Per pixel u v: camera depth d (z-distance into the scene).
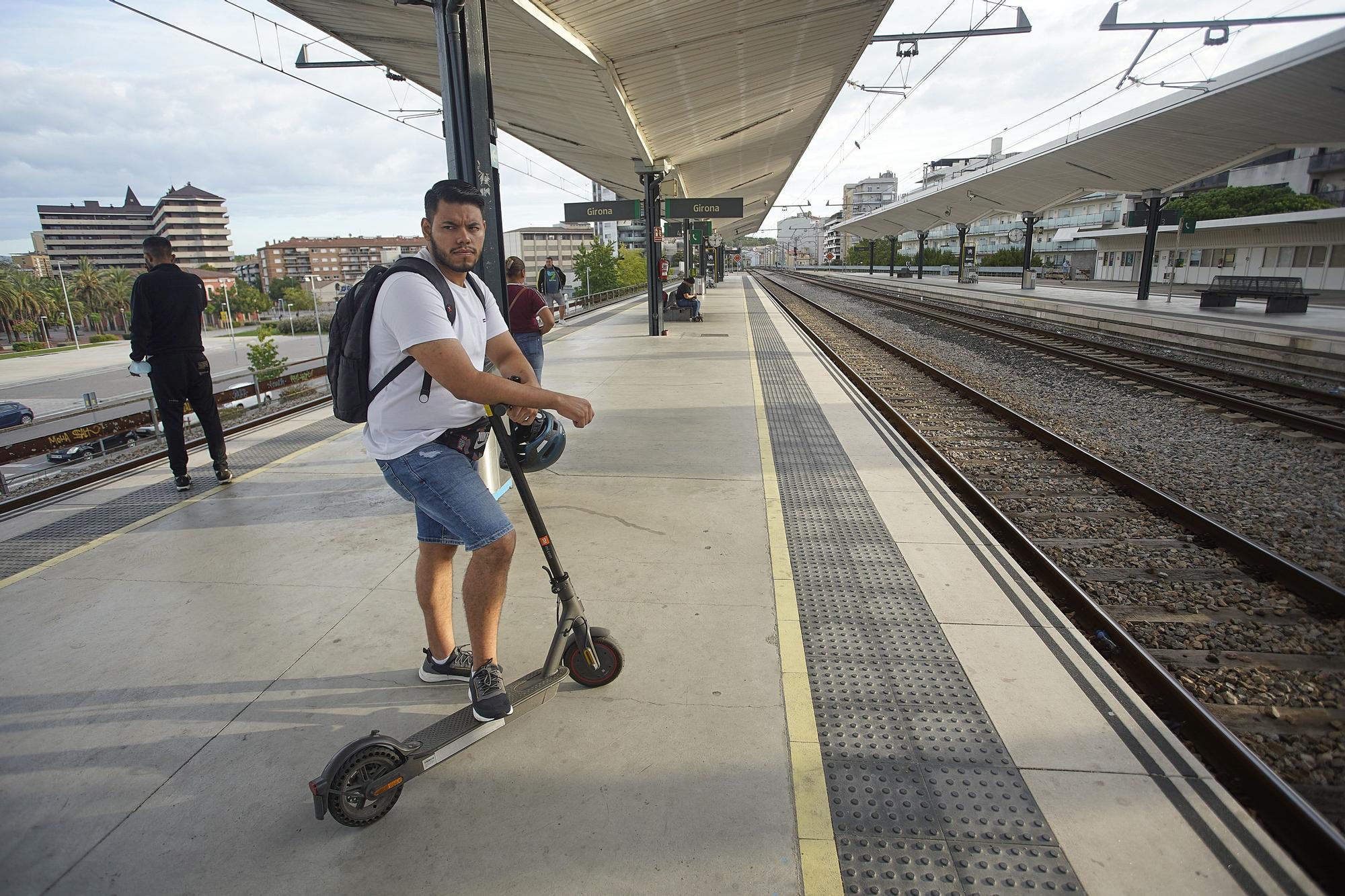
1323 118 16.59
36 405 29.86
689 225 30.47
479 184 4.45
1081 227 63.75
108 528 4.33
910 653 2.86
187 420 12.73
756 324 18.69
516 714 2.30
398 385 2.20
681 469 5.41
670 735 2.36
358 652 2.88
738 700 2.54
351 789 1.93
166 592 3.44
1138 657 3.16
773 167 24.48
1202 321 17.45
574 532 4.14
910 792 2.10
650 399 8.24
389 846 1.94
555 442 2.59
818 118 17.11
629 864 1.86
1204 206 45.06
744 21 8.33
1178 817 2.00
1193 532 4.85
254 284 189.00
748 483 5.04
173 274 4.71
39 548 4.03
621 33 7.76
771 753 2.27
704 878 1.82
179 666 2.80
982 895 1.76
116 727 2.44
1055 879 1.80
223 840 1.96
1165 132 19.77
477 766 2.23
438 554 2.48
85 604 3.32
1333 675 3.18
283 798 2.12
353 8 6.86
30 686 2.68
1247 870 1.83
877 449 5.96
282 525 4.32
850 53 11.12
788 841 1.93
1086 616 3.64
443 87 4.34
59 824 2.02
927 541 4.00
